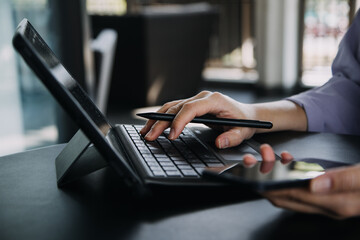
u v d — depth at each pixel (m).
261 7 5.02
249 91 5.31
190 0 5.95
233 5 5.79
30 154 0.81
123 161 0.57
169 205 0.58
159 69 4.42
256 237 0.50
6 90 2.35
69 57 2.52
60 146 0.87
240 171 0.54
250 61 5.82
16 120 2.39
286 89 5.16
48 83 0.54
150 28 4.22
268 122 0.83
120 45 4.35
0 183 0.67
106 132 0.77
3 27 2.31
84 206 0.59
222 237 0.50
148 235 0.51
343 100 1.00
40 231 0.52
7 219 0.55
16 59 2.37
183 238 0.50
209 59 6.02
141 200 0.60
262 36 5.07
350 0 5.15
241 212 0.57
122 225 0.53
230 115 0.85
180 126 0.77
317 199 0.51
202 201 0.60
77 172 0.66
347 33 1.09
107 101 4.54
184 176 0.62
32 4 2.40
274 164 0.58
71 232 0.52
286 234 0.51
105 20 4.33
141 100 4.39
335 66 1.10
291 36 5.05
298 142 0.86
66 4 2.48
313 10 5.30
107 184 0.66
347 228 0.53
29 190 0.64
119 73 4.43
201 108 0.80
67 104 0.54
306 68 5.43
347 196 0.51
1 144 2.35
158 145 0.77
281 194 0.53
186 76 4.77
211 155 0.73
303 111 0.97
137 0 6.09
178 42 4.55
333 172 0.50
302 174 0.53
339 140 0.88
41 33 2.44
